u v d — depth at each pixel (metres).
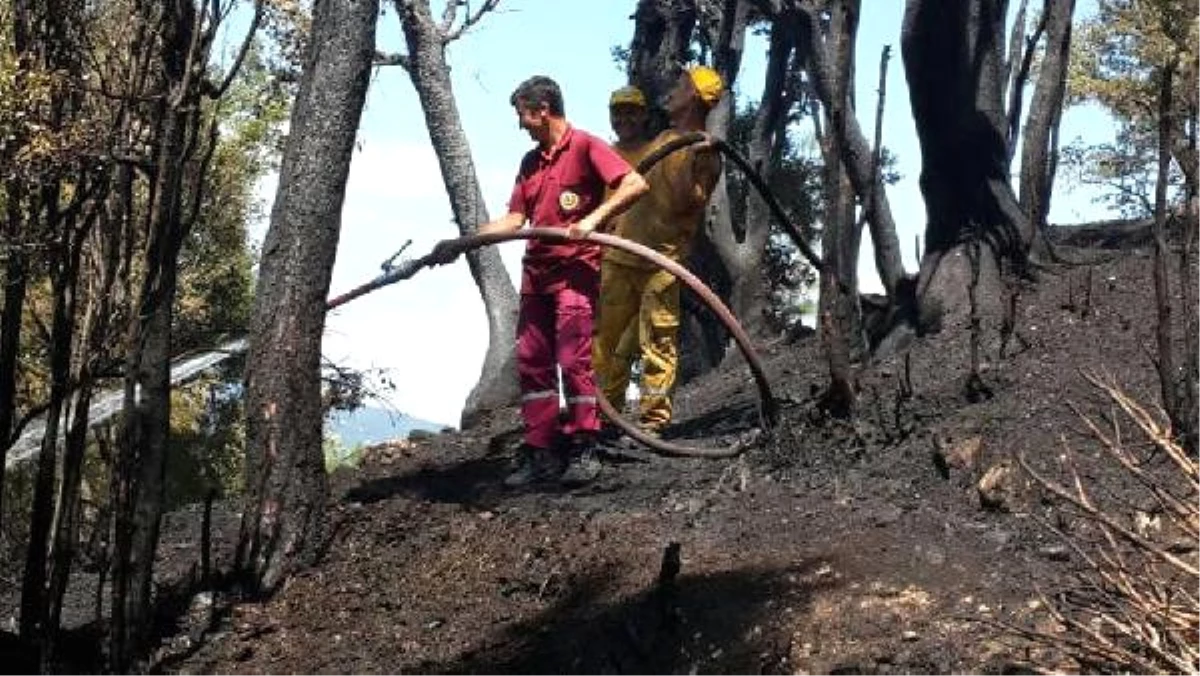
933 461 6.26
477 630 5.91
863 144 8.81
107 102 5.46
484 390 10.54
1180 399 6.15
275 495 6.64
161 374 5.69
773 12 8.88
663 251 7.36
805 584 5.45
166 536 7.72
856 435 6.62
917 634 4.98
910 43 8.57
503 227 7.11
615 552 6.10
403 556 6.62
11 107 5.15
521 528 6.57
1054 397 6.69
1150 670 4.08
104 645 5.81
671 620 5.42
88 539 7.59
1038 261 8.50
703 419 8.12
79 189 5.42
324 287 6.80
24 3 5.32
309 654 6.01
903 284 8.64
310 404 6.75
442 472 7.75
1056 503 5.69
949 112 8.53
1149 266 8.15
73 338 5.82
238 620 6.30
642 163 7.12
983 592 5.17
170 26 5.50
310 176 6.74
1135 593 4.30
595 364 7.51
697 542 6.05
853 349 8.27
